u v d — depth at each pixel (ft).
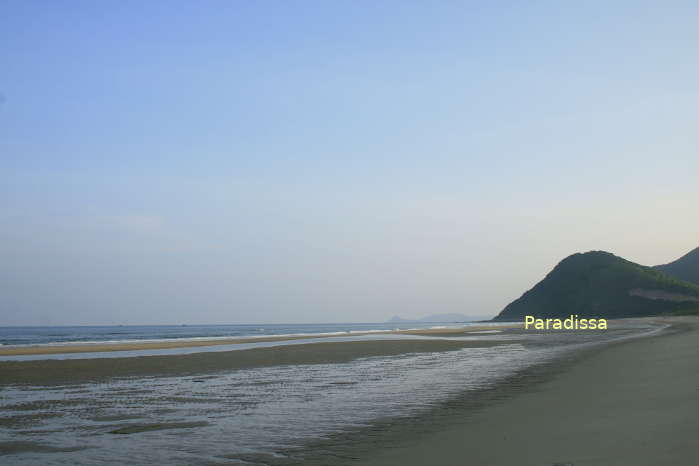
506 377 62.69
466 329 319.47
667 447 24.62
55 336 340.80
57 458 29.22
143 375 70.64
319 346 135.54
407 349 121.19
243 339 195.62
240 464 27.37
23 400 49.85
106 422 39.22
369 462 26.37
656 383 48.14
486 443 28.63
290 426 36.76
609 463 22.71
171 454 29.71
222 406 45.75
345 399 48.29
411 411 41.24
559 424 32.40
